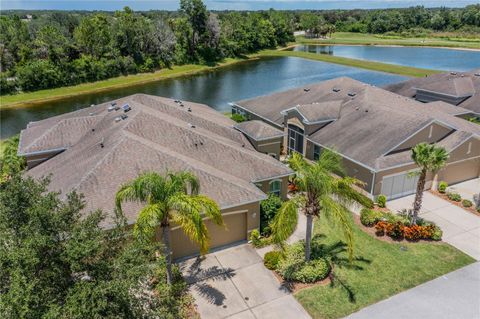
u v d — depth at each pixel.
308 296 18.31
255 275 19.94
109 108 34.06
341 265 20.47
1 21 89.31
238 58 116.31
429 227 23.08
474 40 145.50
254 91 74.69
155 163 22.98
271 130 33.22
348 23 190.38
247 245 22.64
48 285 11.38
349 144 30.98
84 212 19.05
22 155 28.56
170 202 15.72
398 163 27.61
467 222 24.98
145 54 96.56
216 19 114.44
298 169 17.80
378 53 122.44
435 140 30.62
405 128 29.75
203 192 21.55
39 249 11.37
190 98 70.06
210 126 33.91
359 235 23.41
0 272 11.30
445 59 107.88
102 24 96.38
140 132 27.09
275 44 137.38
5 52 77.50
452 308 17.52
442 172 29.64
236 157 27.08
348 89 42.44
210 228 21.62
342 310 17.42
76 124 31.58
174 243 20.86
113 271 12.30
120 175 21.75
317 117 35.09
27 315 10.43
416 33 167.25
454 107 41.31
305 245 19.97
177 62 102.06
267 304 17.88
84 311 10.71
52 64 78.12
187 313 17.28
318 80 82.12
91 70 82.94
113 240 13.45
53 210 12.95
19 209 12.51
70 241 11.94
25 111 63.41
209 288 18.97
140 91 77.25
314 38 163.62
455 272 19.94
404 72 85.38
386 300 17.98
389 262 20.75
